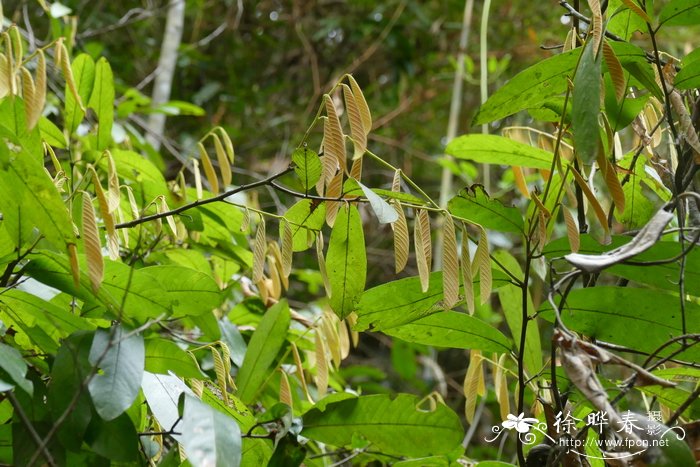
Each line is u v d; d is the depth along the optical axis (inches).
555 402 66.8
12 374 61.3
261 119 174.4
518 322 74.5
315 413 69.7
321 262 67.1
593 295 67.7
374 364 173.6
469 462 75.6
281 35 185.8
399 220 65.7
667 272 66.7
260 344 75.4
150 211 80.9
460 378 172.6
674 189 69.0
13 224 63.8
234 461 61.8
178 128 170.9
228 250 84.7
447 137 169.8
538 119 72.2
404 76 178.7
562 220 134.6
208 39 145.5
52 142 77.8
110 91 79.7
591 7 63.1
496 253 75.1
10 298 65.9
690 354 67.4
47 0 144.8
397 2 177.3
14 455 63.1
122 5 165.0
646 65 67.7
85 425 62.9
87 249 61.9
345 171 65.2
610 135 65.1
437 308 69.8
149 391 67.0
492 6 175.3
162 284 67.7
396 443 69.6
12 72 64.7
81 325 65.4
